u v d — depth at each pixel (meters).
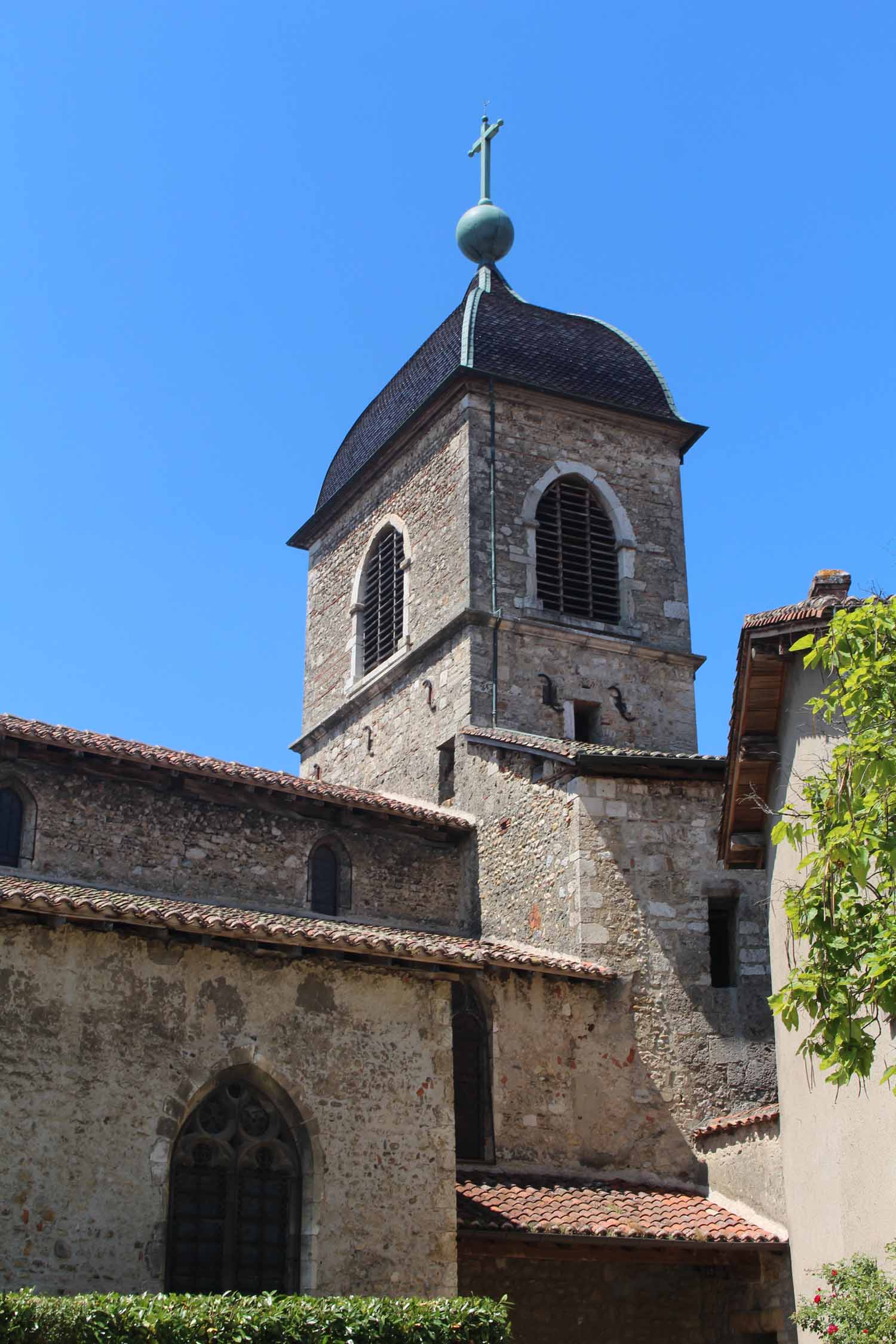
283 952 18.58
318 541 35.78
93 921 17.38
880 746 12.95
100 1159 16.83
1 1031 16.78
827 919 13.38
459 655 28.52
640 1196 20.77
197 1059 17.83
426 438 31.67
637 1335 20.61
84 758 22.44
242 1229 17.70
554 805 24.11
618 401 31.89
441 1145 18.91
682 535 31.80
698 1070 22.23
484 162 35.69
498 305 32.59
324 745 33.22
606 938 22.73
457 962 19.50
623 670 29.66
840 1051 12.83
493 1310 15.88
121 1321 14.02
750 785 19.14
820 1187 17.42
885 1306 13.93
